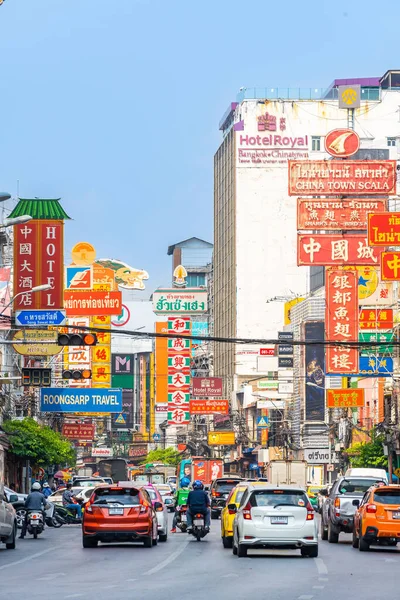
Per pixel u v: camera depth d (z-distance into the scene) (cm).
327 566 3384
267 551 4156
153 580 2870
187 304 18300
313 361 13900
